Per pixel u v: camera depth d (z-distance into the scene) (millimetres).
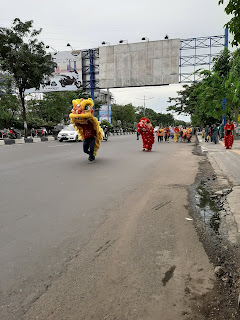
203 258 2887
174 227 3744
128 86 28688
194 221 3979
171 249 3092
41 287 2408
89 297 2270
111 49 28859
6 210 4441
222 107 18672
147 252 3023
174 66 27156
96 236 3455
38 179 6859
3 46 23406
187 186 6211
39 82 25984
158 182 6617
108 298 2254
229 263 2789
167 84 27531
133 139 27891
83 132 9883
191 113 39062
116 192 5641
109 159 10844
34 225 3816
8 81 26297
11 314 2084
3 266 2750
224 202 4859
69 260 2861
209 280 2488
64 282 2477
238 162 9703
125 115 65812
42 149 15242
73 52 31141
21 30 23469
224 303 2176
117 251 3051
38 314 2082
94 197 5254
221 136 25625
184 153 13492
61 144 19797
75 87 31594
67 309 2133
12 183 6387
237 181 6613
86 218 4102
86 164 9438
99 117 47094
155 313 2078
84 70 31156
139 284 2436
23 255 2971
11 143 21484
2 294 2318
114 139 28016
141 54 27938
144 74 28031
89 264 2777
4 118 33031
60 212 4363
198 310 2105
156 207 4656
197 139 30062
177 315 2055
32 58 24234
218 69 16875
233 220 3922
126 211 4434
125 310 2115
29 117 38156
